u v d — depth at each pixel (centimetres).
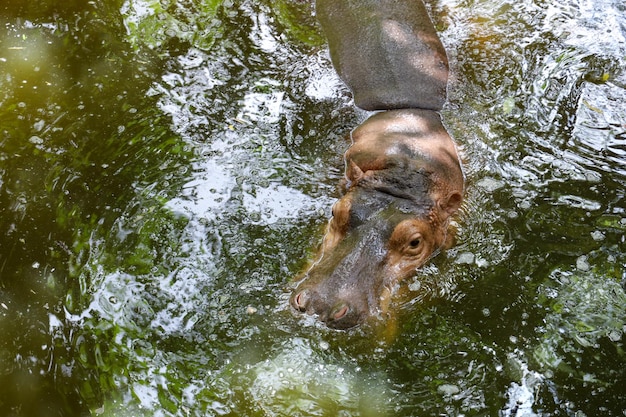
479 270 740
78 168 851
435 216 755
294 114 924
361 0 1074
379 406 622
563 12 1087
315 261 731
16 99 941
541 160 868
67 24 1062
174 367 651
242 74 985
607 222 791
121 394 633
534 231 782
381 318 677
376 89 937
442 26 1074
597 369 655
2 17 1070
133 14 1082
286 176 838
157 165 852
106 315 695
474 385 641
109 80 970
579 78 982
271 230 771
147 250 754
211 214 791
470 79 980
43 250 761
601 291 720
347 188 802
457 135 895
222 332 676
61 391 641
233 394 629
